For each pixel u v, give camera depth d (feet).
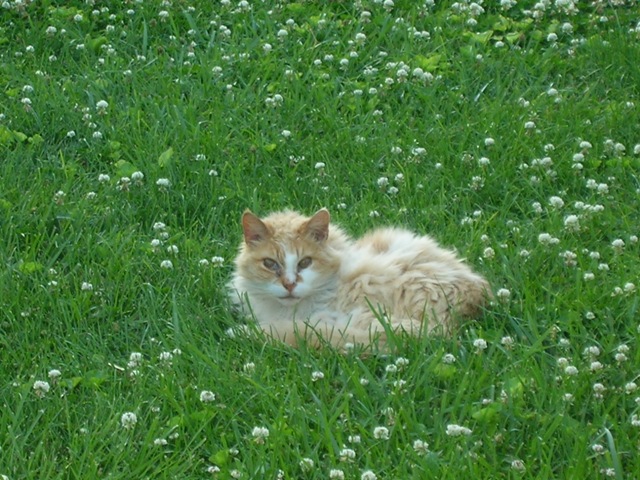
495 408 24.66
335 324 29.17
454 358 26.89
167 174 36.09
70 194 35.47
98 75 41.93
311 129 39.47
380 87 41.37
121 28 44.96
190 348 27.35
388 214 34.45
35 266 31.24
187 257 32.30
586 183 35.88
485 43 44.14
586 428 24.41
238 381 26.27
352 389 26.13
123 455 23.95
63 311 29.25
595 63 43.06
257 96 40.65
